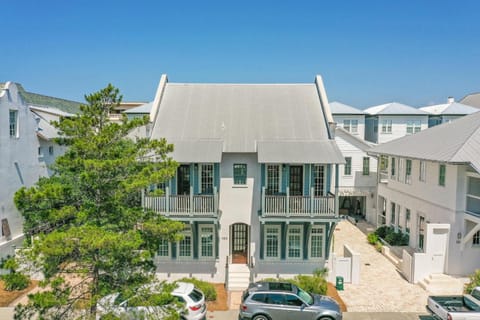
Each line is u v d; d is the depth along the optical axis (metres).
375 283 19.06
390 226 26.86
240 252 19.81
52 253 9.22
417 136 26.00
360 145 31.62
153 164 12.94
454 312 12.52
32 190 10.39
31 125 24.59
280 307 13.93
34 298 9.70
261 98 22.36
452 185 19.20
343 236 27.97
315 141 19.28
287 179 18.73
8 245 20.98
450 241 19.02
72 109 46.78
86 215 10.79
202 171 18.97
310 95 22.62
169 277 19.17
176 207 18.02
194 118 20.83
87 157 11.55
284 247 19.00
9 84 21.92
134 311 10.84
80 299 10.89
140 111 33.62
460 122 23.36
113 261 10.56
